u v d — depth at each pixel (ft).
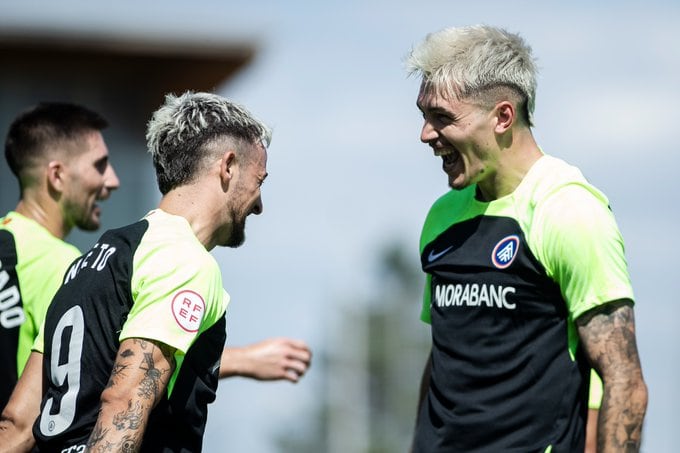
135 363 31.65
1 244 44.47
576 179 35.45
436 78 36.24
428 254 38.58
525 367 35.88
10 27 88.94
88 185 47.47
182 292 32.32
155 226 33.65
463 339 36.99
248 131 35.01
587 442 35.96
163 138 34.53
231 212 34.86
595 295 34.30
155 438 32.86
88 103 93.45
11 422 35.32
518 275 35.83
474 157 36.42
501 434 36.09
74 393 33.09
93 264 34.01
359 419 356.38
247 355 47.32
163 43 91.30
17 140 46.98
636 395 33.88
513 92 36.27
